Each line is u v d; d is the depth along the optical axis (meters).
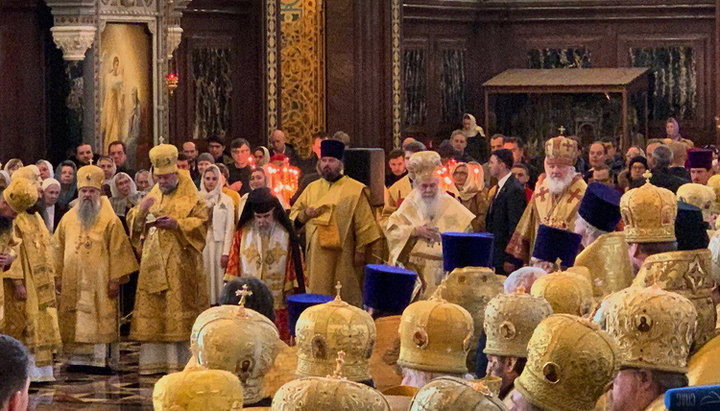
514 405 4.99
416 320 5.93
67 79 19.66
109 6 19.69
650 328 5.07
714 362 5.38
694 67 26.89
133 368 14.12
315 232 13.54
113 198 16.06
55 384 13.23
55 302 13.29
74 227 13.88
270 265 12.76
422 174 11.88
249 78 23.64
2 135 20.11
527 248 11.62
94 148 19.67
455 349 5.91
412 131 26.27
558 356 4.83
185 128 22.86
